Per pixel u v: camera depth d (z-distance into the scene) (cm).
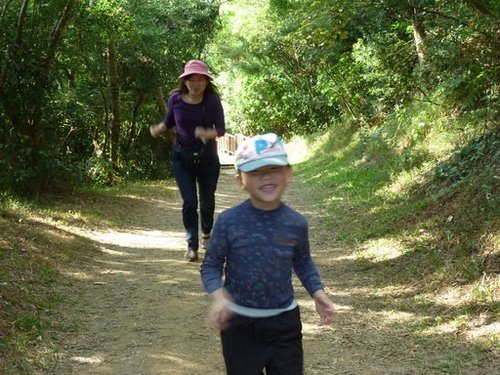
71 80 1070
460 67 827
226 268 290
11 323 429
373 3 812
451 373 374
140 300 525
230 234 283
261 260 281
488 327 427
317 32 865
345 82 1648
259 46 2112
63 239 694
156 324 468
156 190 1306
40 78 936
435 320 457
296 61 2242
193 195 646
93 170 1332
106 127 1491
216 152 641
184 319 480
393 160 1116
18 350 395
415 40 966
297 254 292
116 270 622
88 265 632
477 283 491
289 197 1216
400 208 788
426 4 833
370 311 497
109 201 1056
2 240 609
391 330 454
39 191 973
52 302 498
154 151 1877
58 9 935
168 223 927
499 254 514
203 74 598
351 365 397
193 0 1736
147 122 1856
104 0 1104
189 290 555
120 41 1412
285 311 284
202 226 673
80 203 981
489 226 552
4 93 910
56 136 1071
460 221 614
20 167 928
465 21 785
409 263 593
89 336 441
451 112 962
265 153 277
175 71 1712
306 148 2262
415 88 1133
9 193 905
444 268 537
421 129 1036
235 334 284
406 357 404
